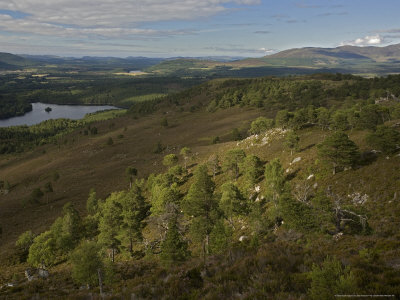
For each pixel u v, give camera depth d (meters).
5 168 190.50
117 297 13.27
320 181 46.41
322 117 86.62
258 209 40.72
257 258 14.23
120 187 108.88
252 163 65.69
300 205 29.55
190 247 44.47
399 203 31.56
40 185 131.12
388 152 44.06
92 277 25.03
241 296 10.32
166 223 51.75
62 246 53.66
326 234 25.55
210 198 50.47
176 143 173.38
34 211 96.06
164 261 29.05
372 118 73.25
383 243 17.12
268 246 16.58
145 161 142.12
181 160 119.06
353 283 9.28
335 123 80.00
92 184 120.56
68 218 60.38
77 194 109.81
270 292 10.33
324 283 9.25
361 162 46.03
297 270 12.66
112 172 133.50
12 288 22.81
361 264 12.02
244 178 65.38
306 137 79.69
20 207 101.00
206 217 47.25
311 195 41.62
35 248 51.84
